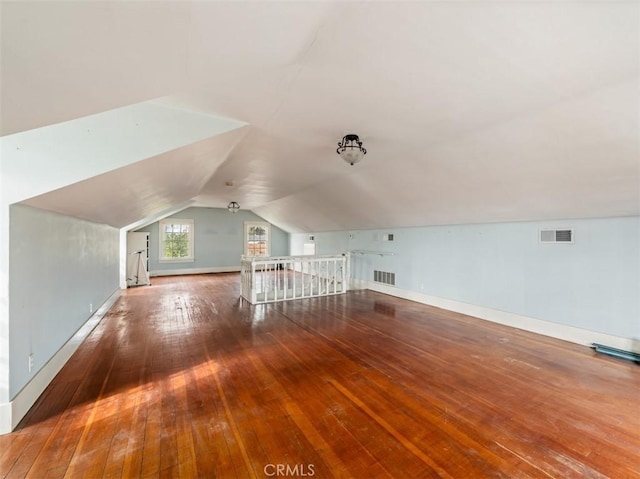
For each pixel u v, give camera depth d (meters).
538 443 1.73
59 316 2.66
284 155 3.38
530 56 1.46
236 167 3.98
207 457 1.61
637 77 1.60
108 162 2.15
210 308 4.92
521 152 2.55
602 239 3.13
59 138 2.03
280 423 1.90
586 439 1.76
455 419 1.95
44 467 1.52
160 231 8.73
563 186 2.80
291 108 2.14
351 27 1.23
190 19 0.93
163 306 5.04
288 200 7.01
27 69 0.91
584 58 1.46
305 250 9.59
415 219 5.05
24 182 1.92
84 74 1.06
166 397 2.20
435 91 1.84
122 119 2.18
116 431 1.82
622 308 2.99
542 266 3.64
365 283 6.79
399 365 2.76
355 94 1.90
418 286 5.43
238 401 2.15
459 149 2.82
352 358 2.92
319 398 2.20
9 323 1.84
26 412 1.99
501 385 2.39
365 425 1.89
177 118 2.28
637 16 1.15
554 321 3.53
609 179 2.48
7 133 1.33
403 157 3.27
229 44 1.19
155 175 2.92
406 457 1.62
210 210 9.45
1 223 1.84
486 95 1.88
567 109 1.98
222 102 2.05
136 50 1.02
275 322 4.14
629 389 2.33
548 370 2.66
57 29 0.78
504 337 3.54
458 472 1.51
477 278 4.40
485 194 3.46
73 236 3.09
